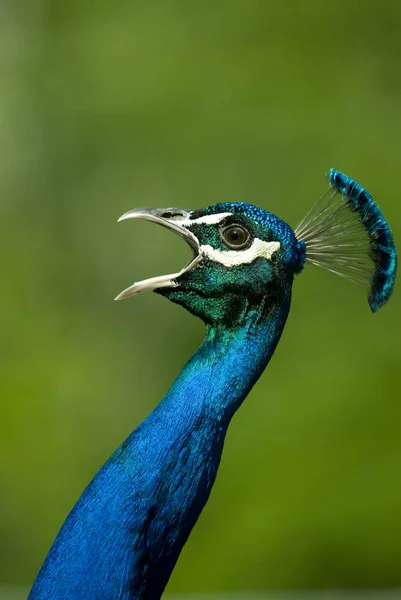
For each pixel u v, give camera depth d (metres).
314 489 15.43
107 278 22.41
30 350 20.84
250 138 20.00
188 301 5.47
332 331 17.09
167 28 21.92
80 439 19.44
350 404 16.14
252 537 15.23
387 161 18.91
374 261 5.73
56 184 23.38
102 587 4.80
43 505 18.41
